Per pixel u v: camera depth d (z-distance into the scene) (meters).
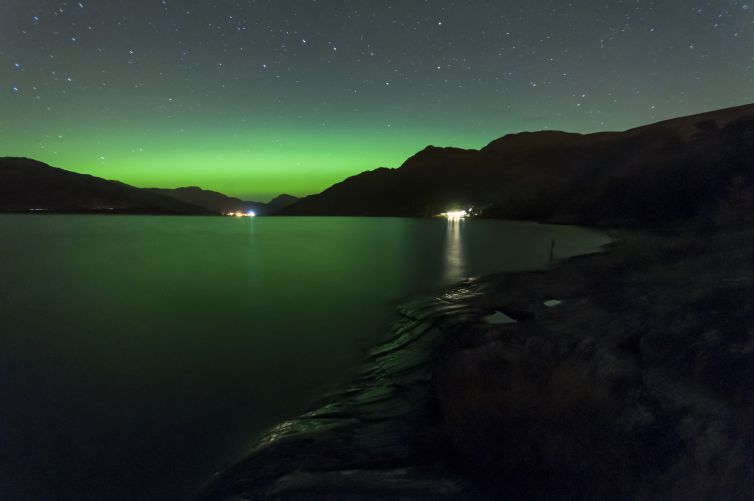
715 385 4.05
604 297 8.19
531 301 10.48
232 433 6.63
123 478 5.61
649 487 3.46
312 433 6.08
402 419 6.16
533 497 3.80
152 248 35.44
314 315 13.91
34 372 9.41
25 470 5.85
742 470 3.25
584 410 4.26
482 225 57.00
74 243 39.81
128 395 8.20
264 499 4.32
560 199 60.06
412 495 4.05
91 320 13.80
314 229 59.16
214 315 14.27
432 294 14.77
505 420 4.56
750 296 5.33
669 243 11.95
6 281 20.73
